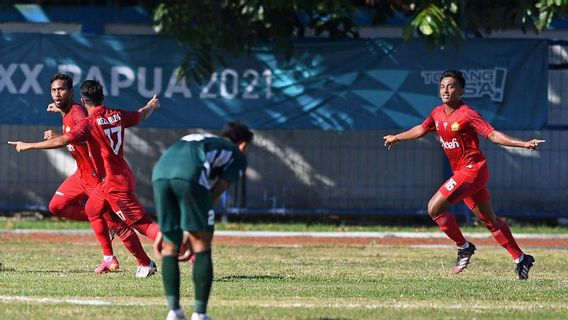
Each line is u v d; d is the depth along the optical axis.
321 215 76.50
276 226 69.81
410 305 34.16
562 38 74.81
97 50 68.88
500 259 53.25
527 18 65.94
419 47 68.38
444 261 51.59
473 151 42.66
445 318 30.92
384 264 49.69
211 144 28.66
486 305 34.53
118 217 42.97
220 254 54.38
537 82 68.31
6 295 35.62
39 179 74.56
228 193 72.69
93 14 72.88
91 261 49.28
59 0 73.00
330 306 33.56
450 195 42.94
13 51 68.50
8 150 74.38
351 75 68.88
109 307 32.59
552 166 74.44
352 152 74.75
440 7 65.06
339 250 57.38
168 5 67.62
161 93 69.06
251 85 69.00
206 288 28.47
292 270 46.06
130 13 72.81
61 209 44.34
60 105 42.94
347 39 68.88
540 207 74.50
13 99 68.50
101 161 42.16
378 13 71.31
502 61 68.19
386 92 68.69
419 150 74.81
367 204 74.81
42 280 40.19
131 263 48.56
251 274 44.09
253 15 65.12
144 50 68.88
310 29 70.38
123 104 69.06
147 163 74.50
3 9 72.88
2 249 55.03
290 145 74.75
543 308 33.97
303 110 69.12
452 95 42.47
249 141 29.75
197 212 28.27
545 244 62.78
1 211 74.94
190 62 68.06
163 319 30.02
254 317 30.47
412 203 74.75
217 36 67.56
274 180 74.75
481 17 67.62
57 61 68.75
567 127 68.56
